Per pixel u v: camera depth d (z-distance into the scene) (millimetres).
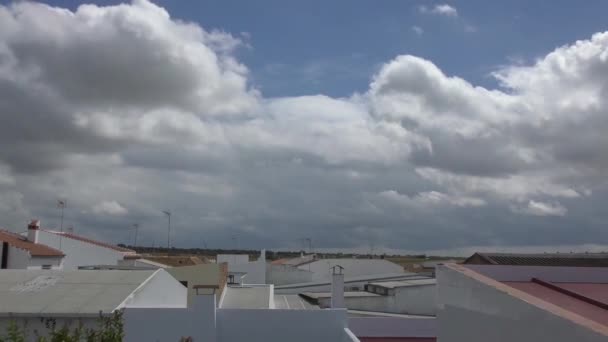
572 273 13727
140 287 20250
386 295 47312
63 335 8195
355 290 56594
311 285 59969
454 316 12375
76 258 46906
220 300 30047
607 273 13680
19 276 21312
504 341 10156
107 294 18969
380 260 76938
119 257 48875
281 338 19641
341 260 77625
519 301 9680
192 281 32000
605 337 7711
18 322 16734
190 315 18469
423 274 67312
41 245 38375
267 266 73125
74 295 18672
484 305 10930
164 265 48906
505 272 13812
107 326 9758
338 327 19828
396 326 21344
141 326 18203
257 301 31266
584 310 10938
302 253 104625
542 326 9008
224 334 19516
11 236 38219
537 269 13750
